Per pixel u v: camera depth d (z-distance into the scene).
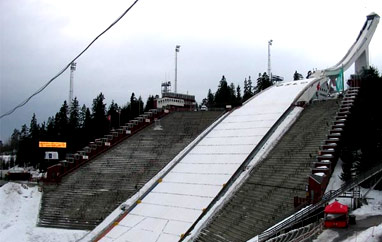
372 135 37.00
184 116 68.62
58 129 99.94
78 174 54.97
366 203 32.59
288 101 59.16
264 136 50.09
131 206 44.09
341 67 70.38
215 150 51.56
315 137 43.75
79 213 45.41
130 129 65.06
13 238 40.97
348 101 48.75
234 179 42.75
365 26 76.56
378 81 45.31
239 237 31.67
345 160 37.19
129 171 53.09
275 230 28.78
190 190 43.47
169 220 38.84
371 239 24.02
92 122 96.38
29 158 103.56
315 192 32.41
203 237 34.34
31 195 49.94
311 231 27.31
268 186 38.31
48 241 40.44
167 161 53.31
